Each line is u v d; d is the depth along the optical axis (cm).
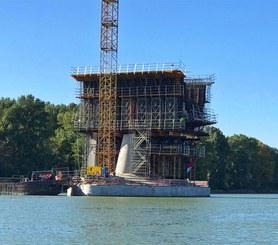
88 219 5962
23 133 16875
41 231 4875
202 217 6631
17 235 4625
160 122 13350
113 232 4856
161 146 13562
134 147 13462
